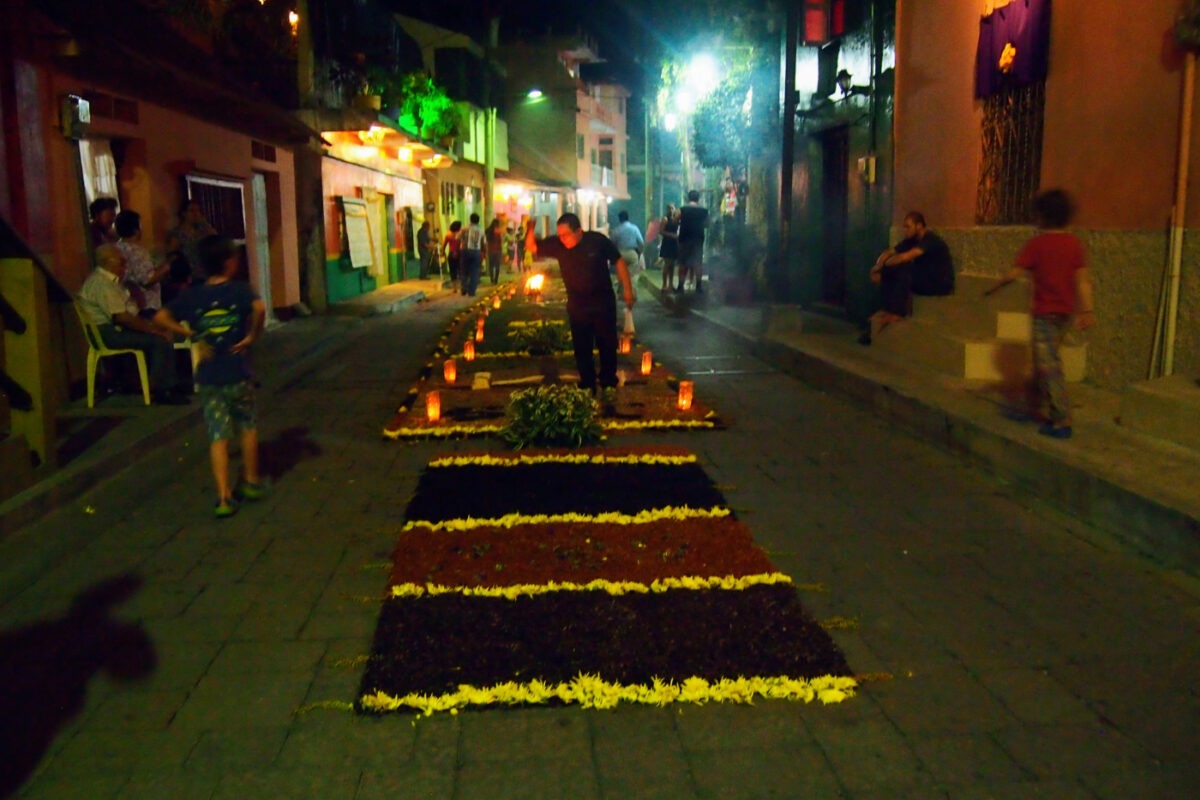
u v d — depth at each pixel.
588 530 5.70
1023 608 4.77
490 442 8.11
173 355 8.93
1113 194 8.38
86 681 4.12
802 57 16.45
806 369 10.94
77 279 9.59
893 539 5.74
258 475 6.82
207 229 10.60
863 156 13.80
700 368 11.85
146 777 3.43
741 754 3.52
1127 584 5.06
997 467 7.02
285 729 3.71
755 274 19.06
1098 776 3.39
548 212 49.16
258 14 15.91
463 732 3.66
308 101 18.17
